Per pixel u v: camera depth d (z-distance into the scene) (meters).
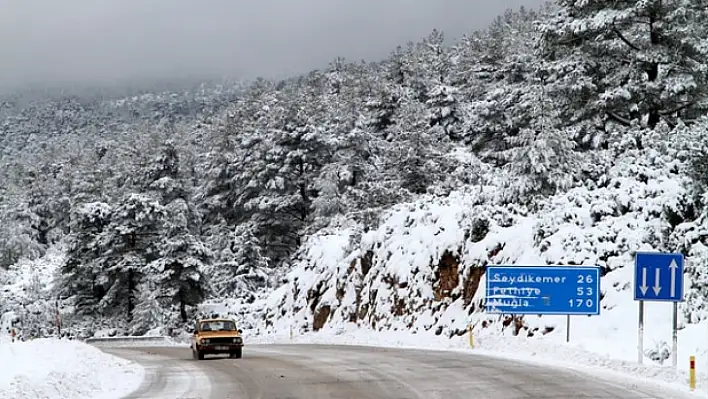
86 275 68.19
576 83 35.12
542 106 34.34
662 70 33.59
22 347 29.58
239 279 61.03
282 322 52.38
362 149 64.25
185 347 46.41
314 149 67.62
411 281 39.84
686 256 27.53
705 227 26.48
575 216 31.00
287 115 68.12
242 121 83.31
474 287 35.00
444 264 37.81
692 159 29.03
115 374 22.98
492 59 77.25
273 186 66.31
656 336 24.36
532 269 26.97
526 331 29.19
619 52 34.88
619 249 28.89
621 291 27.47
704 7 34.09
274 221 67.56
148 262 65.38
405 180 57.28
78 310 67.25
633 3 34.19
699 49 33.09
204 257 61.41
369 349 32.44
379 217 51.31
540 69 36.84
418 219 42.94
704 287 24.78
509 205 35.97
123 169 92.69
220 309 59.91
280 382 19.59
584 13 35.81
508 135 60.38
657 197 29.34
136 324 60.88
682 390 16.58
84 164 90.88
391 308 40.75
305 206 68.06
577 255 29.27
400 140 59.06
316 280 50.94
